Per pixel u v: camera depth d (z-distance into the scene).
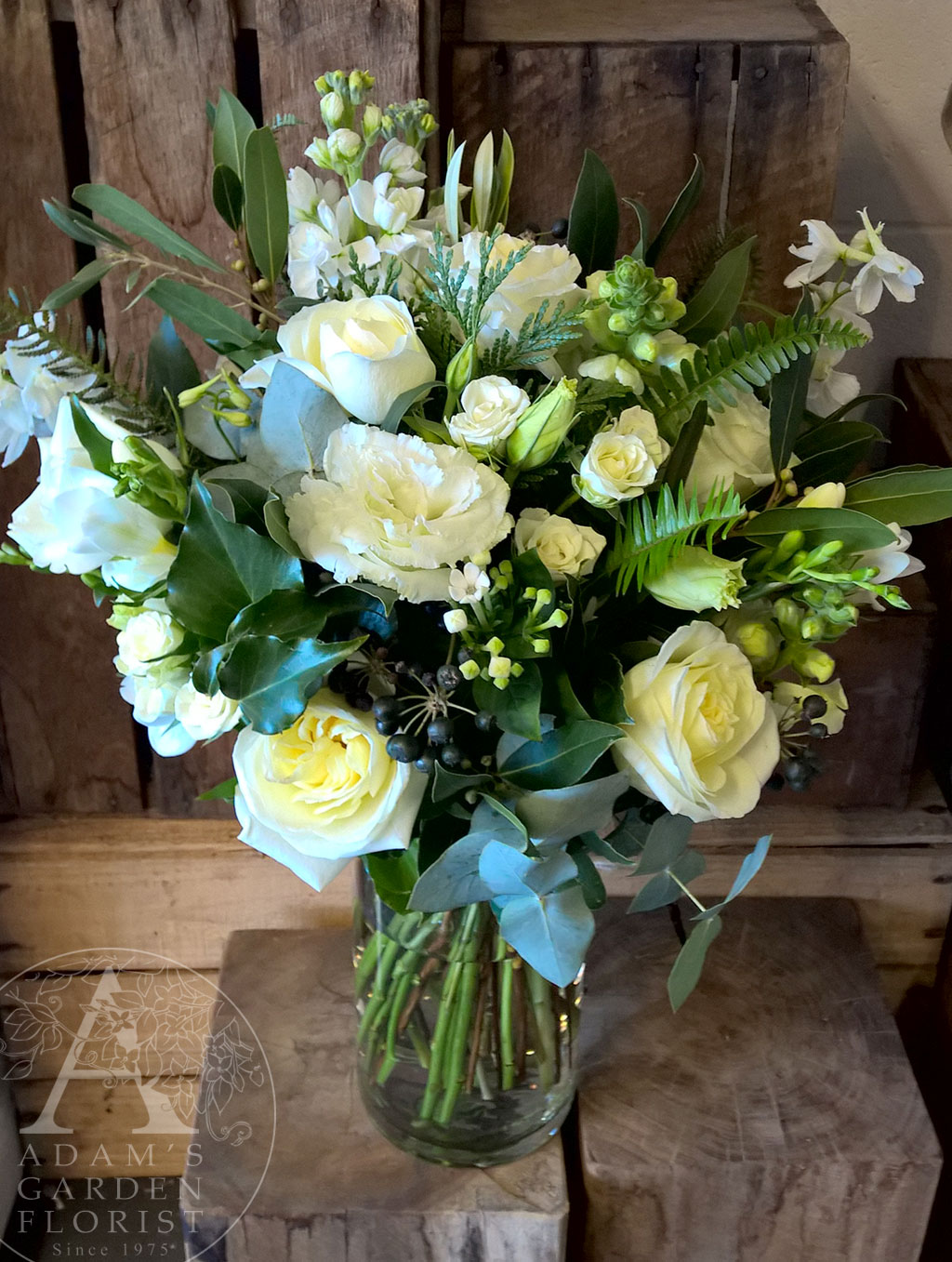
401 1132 0.95
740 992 1.10
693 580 0.62
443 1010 0.86
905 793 1.17
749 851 1.18
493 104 0.96
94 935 1.23
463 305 0.64
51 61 0.89
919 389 1.21
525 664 0.63
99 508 0.61
